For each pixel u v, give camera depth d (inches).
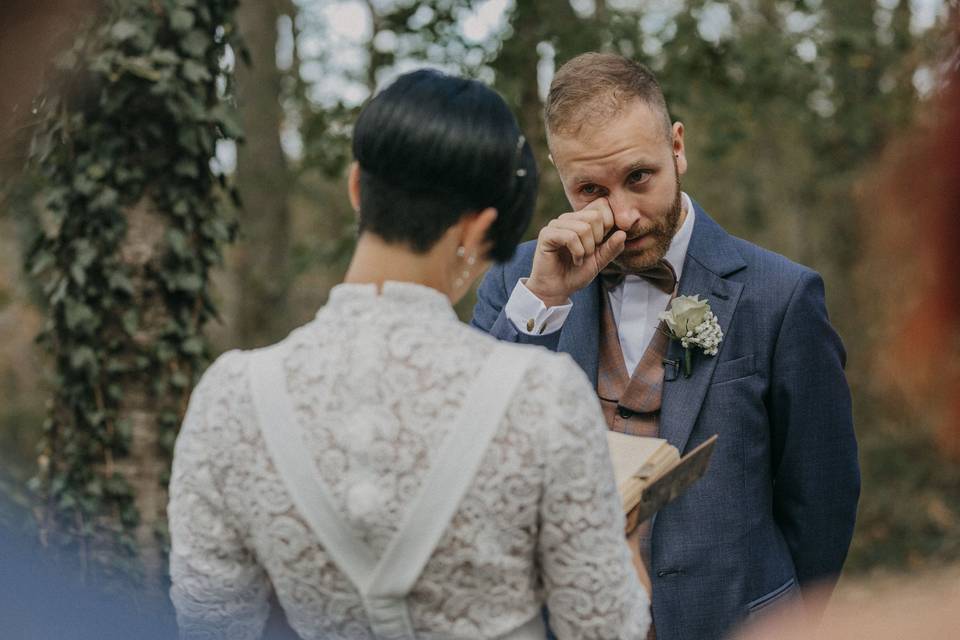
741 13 273.4
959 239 17.8
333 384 45.6
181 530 48.6
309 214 450.6
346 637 46.3
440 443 44.2
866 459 207.6
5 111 30.3
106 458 135.3
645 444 62.3
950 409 18.2
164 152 134.2
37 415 326.3
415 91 48.1
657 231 82.6
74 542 133.2
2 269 292.2
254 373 47.3
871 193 19.6
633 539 59.6
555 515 45.1
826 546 85.9
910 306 18.5
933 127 18.6
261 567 49.9
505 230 50.9
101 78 125.6
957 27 20.1
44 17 30.0
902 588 19.7
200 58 133.7
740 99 265.7
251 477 46.1
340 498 44.2
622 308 89.8
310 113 286.8
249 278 315.9
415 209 47.8
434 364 45.4
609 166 80.3
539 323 82.9
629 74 81.6
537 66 243.9
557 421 44.6
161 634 40.9
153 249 135.5
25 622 35.1
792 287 84.7
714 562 81.7
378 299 47.8
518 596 46.2
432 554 44.3
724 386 83.9
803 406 83.6
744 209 420.5
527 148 50.5
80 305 133.1
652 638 82.1
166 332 136.7
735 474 83.0
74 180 130.3
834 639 19.3
